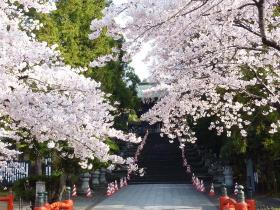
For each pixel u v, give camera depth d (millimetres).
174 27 7984
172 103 11359
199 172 35812
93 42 18969
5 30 6812
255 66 10891
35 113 7219
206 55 9344
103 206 19281
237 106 11617
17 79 7473
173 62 9805
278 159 19875
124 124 26625
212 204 18844
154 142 48375
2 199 14188
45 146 13914
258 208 15672
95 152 8672
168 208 17625
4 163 10539
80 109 7582
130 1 7270
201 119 21812
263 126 16344
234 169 25312
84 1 19594
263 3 6922
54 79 7730
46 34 17422
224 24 8492
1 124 9172
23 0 8086
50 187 16188
